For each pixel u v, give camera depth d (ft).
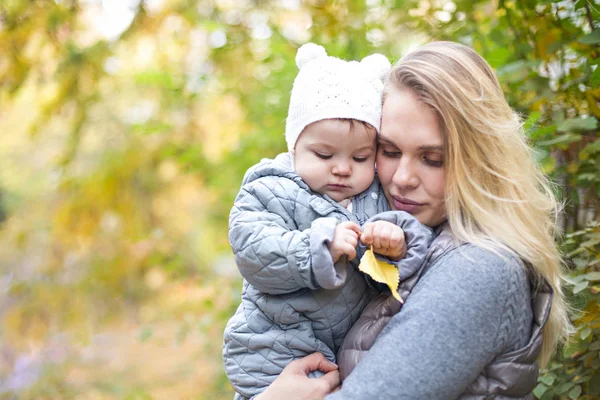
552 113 7.07
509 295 4.78
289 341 5.34
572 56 7.20
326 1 11.10
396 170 5.35
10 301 17.43
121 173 17.15
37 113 17.47
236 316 5.65
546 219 5.52
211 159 13.99
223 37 13.29
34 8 14.46
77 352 17.03
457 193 5.07
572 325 6.17
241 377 5.49
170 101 14.82
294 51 11.45
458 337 4.61
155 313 15.52
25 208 19.10
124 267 16.69
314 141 5.36
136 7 15.26
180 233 17.79
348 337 5.25
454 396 4.66
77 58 15.01
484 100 5.17
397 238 4.91
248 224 5.21
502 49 7.32
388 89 5.37
